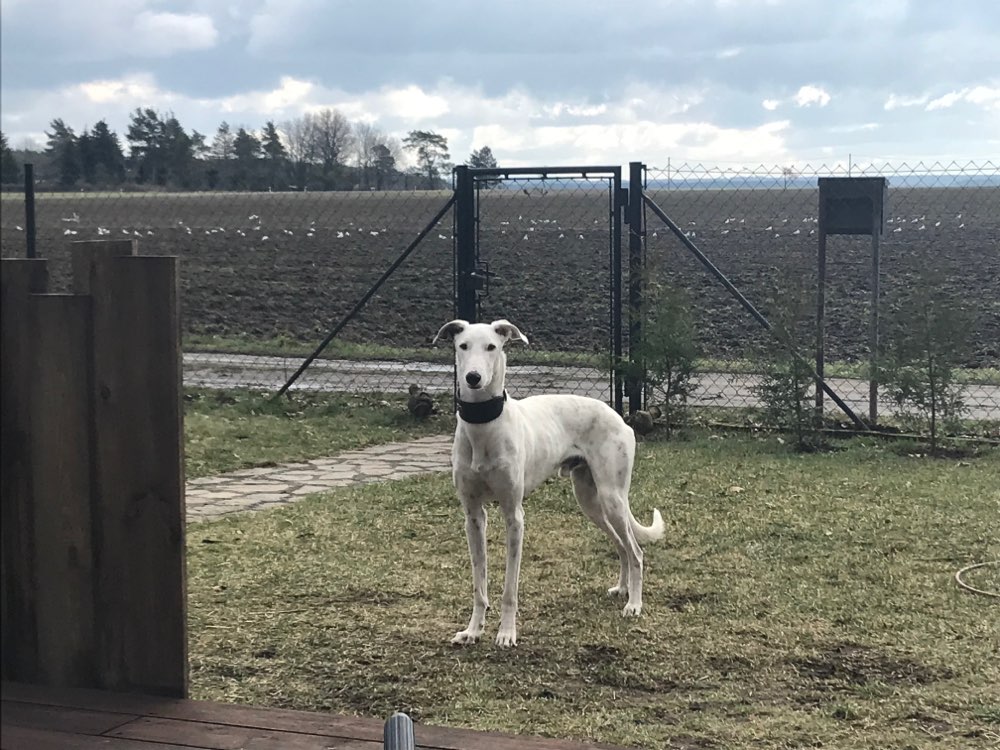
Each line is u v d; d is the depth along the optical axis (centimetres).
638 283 1128
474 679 474
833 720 422
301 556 675
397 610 573
